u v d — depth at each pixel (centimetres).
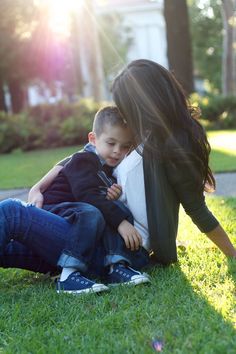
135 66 252
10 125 1373
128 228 256
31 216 250
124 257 256
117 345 185
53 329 205
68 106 1429
